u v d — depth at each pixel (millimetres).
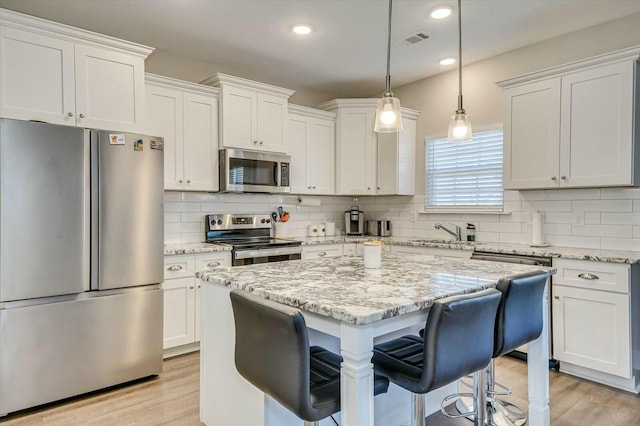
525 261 3021
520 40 3443
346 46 3568
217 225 3867
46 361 2355
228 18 3045
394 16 2996
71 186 2408
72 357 2443
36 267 2303
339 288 1583
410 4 2820
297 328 1195
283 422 1693
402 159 4422
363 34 3314
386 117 2031
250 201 4223
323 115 4480
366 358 1241
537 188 3262
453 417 2098
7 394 2240
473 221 4012
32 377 2311
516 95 3340
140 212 2684
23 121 2254
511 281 1662
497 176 3830
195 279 3250
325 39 3430
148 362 2762
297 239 4301
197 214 3842
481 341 1438
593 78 2898
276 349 1276
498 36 3357
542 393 2010
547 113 3145
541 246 3355
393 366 1520
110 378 2592
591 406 2402
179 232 3725
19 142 2240
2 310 2219
